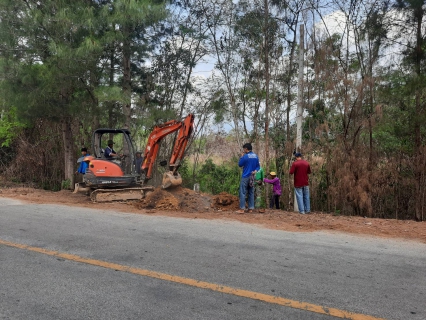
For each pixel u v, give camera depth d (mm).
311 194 13570
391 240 6629
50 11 12508
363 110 12562
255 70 15594
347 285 4305
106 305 3682
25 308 3604
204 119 17875
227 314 3518
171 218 8281
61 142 17938
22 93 12797
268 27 14695
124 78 14438
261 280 4406
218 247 5816
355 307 3725
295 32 15109
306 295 3994
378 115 11750
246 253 5508
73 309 3590
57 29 12250
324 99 13133
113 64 14867
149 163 11430
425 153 12094
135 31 13289
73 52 11883
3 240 6016
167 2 13914
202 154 19828
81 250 5520
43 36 12875
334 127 13133
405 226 7895
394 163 12836
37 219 7801
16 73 12625
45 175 17922
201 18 16000
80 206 9844
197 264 4953
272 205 12531
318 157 13172
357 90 12273
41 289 4066
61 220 7734
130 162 11164
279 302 3805
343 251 5766
